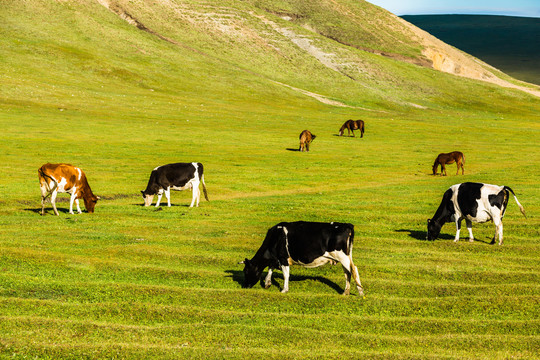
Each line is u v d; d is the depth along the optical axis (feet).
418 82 454.81
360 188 113.19
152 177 83.30
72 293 41.55
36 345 31.91
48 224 66.74
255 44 468.34
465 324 37.73
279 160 152.25
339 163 150.82
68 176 73.36
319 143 193.67
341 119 276.21
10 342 32.07
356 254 56.24
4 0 398.83
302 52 472.44
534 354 32.86
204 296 41.93
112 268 48.08
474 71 561.02
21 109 218.79
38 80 279.49
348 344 34.14
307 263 42.24
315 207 87.15
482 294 44.01
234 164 142.10
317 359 31.37
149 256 52.70
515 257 55.67
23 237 58.44
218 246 57.67
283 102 331.77
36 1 412.98
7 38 341.82
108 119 217.56
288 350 32.96
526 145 207.10
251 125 232.73
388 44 565.12
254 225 70.74
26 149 145.79
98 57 347.56
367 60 482.28
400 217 78.95
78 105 241.14
